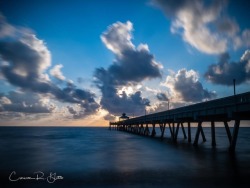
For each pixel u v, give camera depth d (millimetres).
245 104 22453
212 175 15820
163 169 18047
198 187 13094
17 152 31031
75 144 44219
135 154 27453
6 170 18422
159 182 14211
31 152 30984
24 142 50281
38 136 79188
